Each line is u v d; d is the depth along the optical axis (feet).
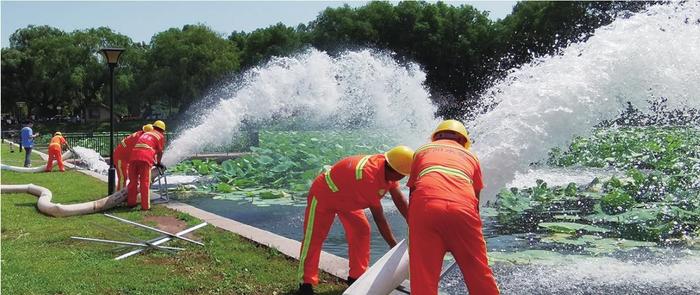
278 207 39.19
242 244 26.07
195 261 23.43
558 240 26.48
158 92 181.88
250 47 196.34
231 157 83.41
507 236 27.68
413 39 182.60
